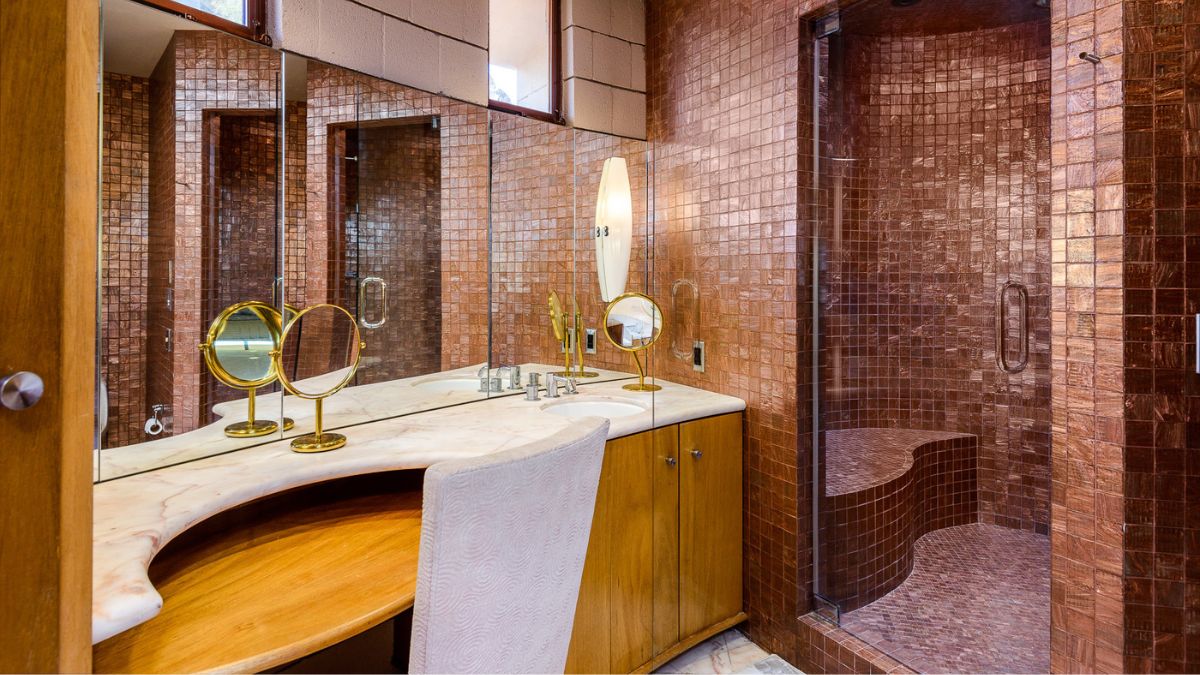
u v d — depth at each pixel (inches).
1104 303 48.6
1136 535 47.6
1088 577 50.1
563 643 43.4
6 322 16.7
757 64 79.0
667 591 74.6
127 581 30.3
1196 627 46.8
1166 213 46.6
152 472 50.0
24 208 17.0
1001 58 107.8
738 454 82.7
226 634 33.3
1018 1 96.3
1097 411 49.3
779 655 78.5
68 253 17.8
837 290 81.2
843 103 83.1
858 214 110.7
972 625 76.3
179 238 55.6
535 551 37.8
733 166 83.4
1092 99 49.1
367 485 60.3
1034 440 104.7
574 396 87.0
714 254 87.4
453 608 33.4
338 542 47.3
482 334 83.7
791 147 74.1
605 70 94.7
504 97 87.0
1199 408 46.1
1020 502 106.1
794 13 73.5
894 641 72.3
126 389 51.4
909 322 113.3
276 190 63.3
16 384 16.4
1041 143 104.6
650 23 98.9
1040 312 104.3
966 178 110.9
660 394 87.3
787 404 75.9
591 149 93.5
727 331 85.7
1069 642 51.4
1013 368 106.4
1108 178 48.2
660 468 73.4
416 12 75.2
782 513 77.3
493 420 70.9
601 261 94.9
